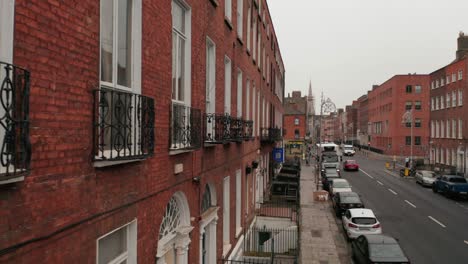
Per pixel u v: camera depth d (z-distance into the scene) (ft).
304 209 80.48
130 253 17.34
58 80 11.75
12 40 9.96
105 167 14.44
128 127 15.10
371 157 241.96
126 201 16.29
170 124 21.66
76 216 12.69
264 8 74.43
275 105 107.86
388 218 72.33
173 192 22.57
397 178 136.67
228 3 38.45
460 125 137.49
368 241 43.78
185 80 25.18
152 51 19.03
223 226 37.96
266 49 79.77
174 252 24.67
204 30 28.63
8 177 9.23
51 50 11.43
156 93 19.62
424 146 217.56
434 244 55.31
